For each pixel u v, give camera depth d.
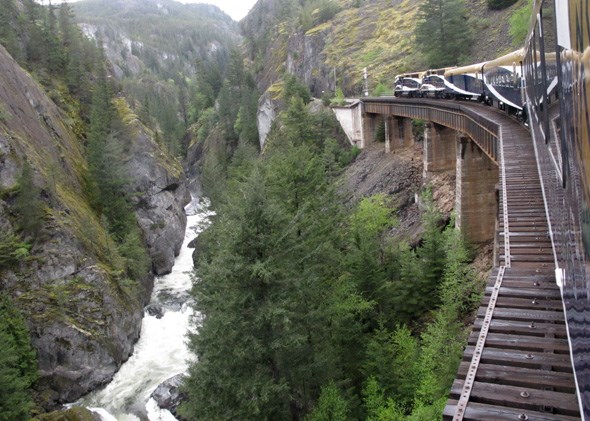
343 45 94.75
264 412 19.55
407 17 89.94
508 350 8.18
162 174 59.78
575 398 6.72
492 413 6.62
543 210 14.55
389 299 26.92
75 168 50.41
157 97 143.50
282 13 146.25
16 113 44.38
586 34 3.43
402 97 57.47
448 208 35.03
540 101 11.71
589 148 3.61
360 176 51.38
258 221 19.98
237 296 19.19
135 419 27.86
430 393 19.81
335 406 19.78
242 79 122.38
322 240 26.09
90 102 69.19
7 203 35.56
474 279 26.64
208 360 20.33
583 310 4.67
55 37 73.56
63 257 35.00
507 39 58.56
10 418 24.56
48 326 31.53
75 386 30.56
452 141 39.66
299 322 21.45
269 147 69.75
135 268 42.91
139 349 36.09
